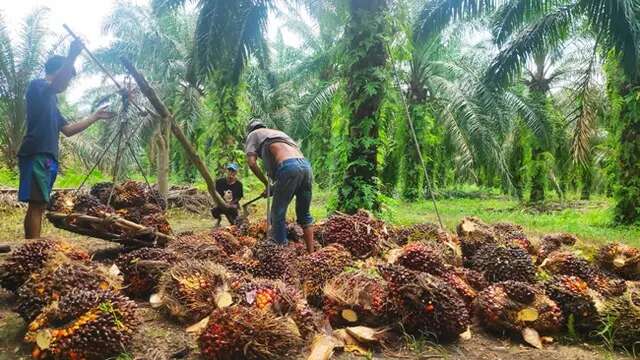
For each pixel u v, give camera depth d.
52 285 3.12
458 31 16.19
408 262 3.85
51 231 7.02
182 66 18.72
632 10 8.51
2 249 4.95
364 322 3.30
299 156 5.09
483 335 3.40
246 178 20.30
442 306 3.16
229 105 14.90
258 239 5.59
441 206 17.11
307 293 3.70
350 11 8.09
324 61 17.81
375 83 7.85
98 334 2.68
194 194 12.38
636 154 11.31
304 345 2.95
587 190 27.70
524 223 11.65
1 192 10.83
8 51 16.50
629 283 4.20
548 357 3.09
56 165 4.94
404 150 17.44
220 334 2.69
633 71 8.84
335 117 8.66
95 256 5.20
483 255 4.40
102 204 5.30
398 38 8.15
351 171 8.10
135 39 18.30
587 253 5.39
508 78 10.52
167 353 2.86
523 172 20.11
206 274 3.32
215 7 8.90
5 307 3.59
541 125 16.38
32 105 4.80
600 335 3.39
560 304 3.53
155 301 3.44
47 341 2.62
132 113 16.91
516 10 9.51
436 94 17.25
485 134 15.20
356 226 4.96
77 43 4.82
